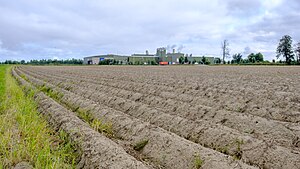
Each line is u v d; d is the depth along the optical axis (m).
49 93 13.25
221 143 5.39
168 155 4.89
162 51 121.38
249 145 4.99
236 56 101.31
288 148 5.04
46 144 4.72
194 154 4.60
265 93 10.48
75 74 27.41
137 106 8.77
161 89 12.84
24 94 11.84
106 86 14.76
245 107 8.20
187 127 6.35
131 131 6.23
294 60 86.31
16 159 4.18
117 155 4.39
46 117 7.53
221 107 8.64
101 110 8.12
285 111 7.38
